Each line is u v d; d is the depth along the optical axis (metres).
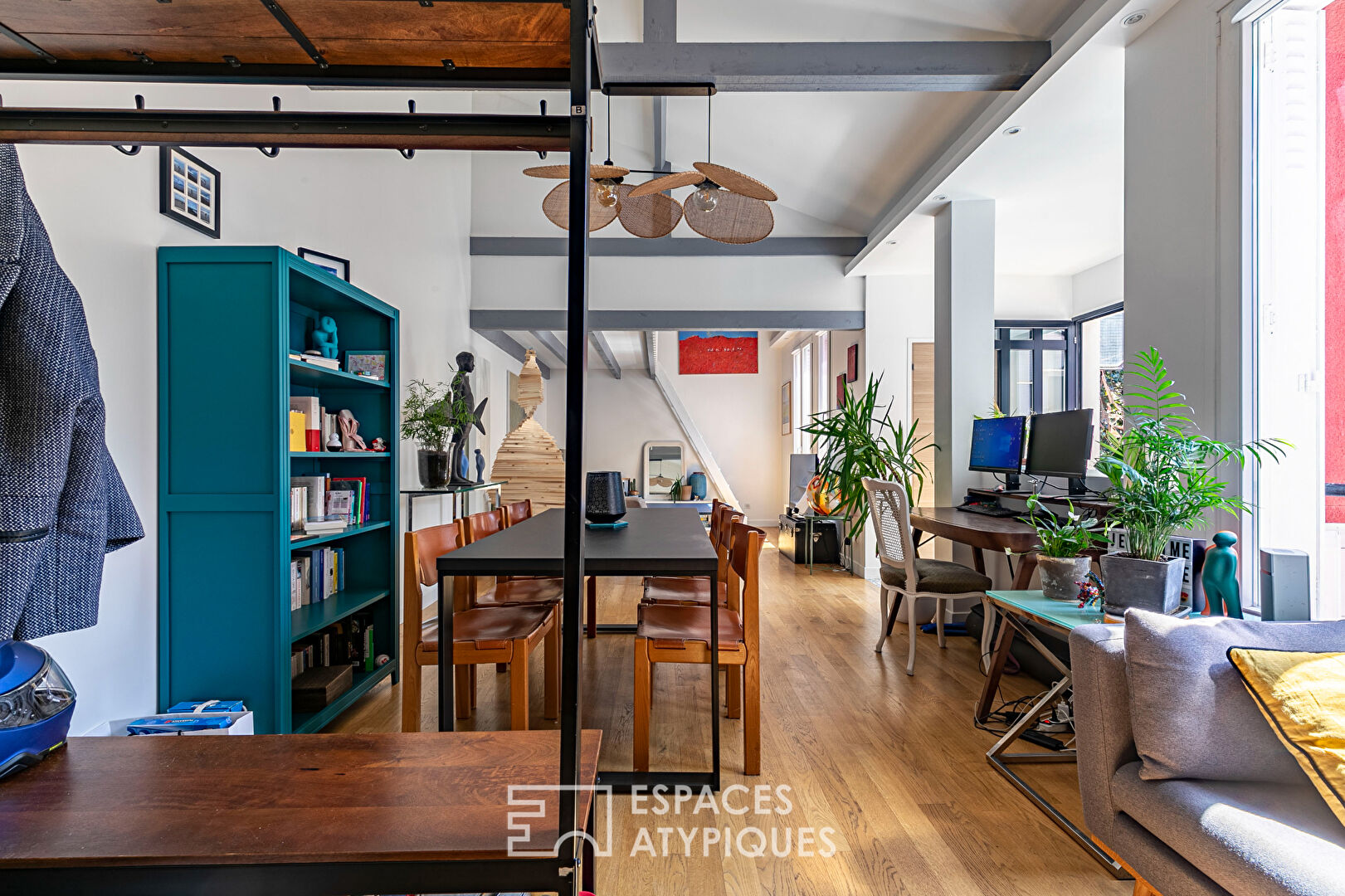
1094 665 1.68
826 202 5.95
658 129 5.15
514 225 6.43
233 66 1.06
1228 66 2.25
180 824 0.89
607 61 3.26
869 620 4.78
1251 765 1.47
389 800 0.95
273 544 2.45
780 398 11.41
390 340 3.46
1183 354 2.45
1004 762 2.51
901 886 1.81
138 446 2.35
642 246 6.46
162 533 2.45
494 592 3.27
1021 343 6.52
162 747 1.11
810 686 3.38
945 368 4.70
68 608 1.46
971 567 4.66
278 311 2.44
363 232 4.18
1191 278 2.41
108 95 2.35
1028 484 4.32
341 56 1.03
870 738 2.75
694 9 3.75
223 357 2.45
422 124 1.08
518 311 6.40
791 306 6.45
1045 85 3.12
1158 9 2.51
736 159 5.78
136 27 0.95
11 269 1.28
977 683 3.44
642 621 2.58
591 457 11.27
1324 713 1.37
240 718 2.25
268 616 2.46
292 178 3.42
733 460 11.45
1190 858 1.35
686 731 2.81
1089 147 3.78
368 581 3.46
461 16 0.92
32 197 1.96
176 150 2.54
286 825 0.89
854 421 5.62
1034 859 1.92
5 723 1.00
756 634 2.42
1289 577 1.81
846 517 5.70
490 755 1.08
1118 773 1.62
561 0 0.87
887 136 4.50
